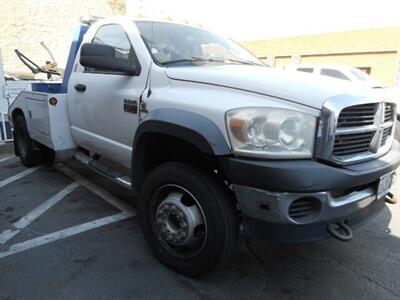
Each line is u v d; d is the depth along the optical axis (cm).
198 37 387
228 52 390
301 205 237
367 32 1486
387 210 435
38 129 494
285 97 243
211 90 274
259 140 235
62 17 1964
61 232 366
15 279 288
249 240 356
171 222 293
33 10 1878
